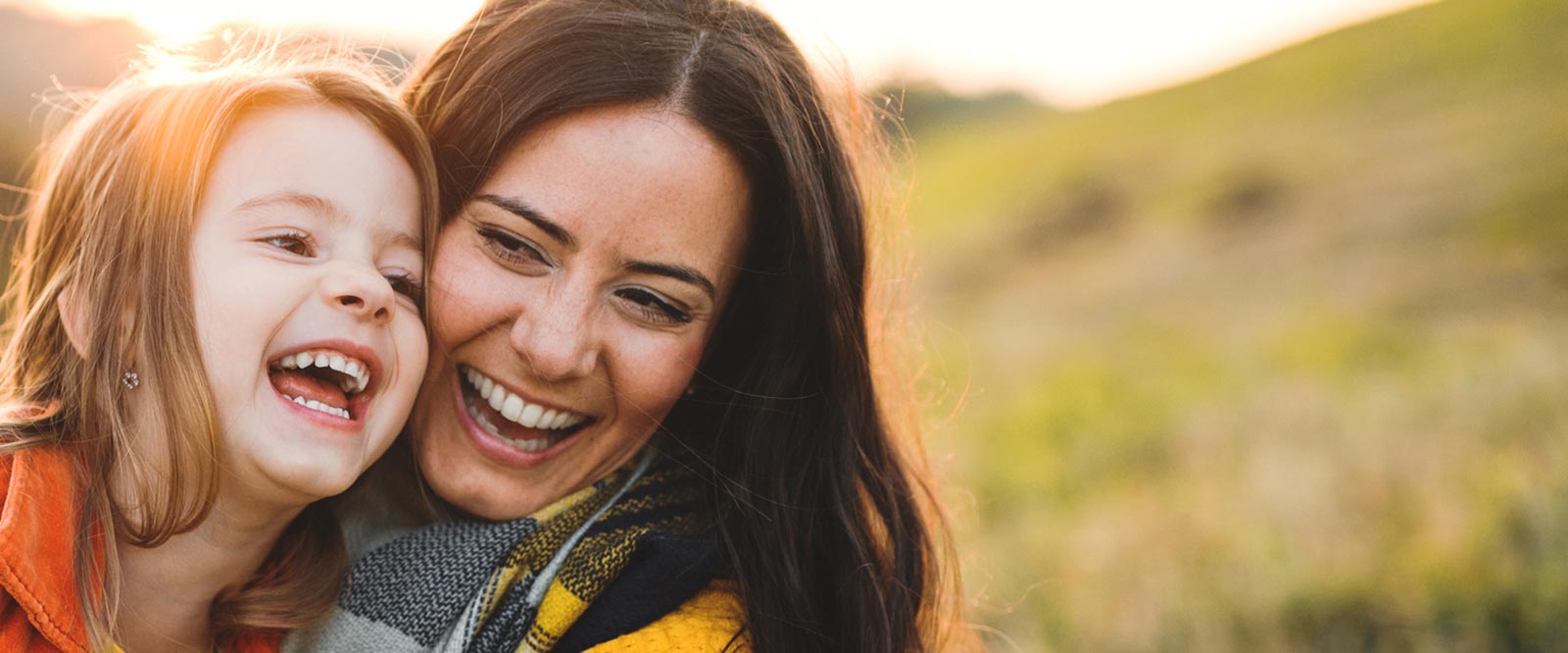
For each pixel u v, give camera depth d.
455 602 1.82
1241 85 33.00
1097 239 20.77
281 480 1.69
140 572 1.73
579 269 1.84
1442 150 18.58
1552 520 4.35
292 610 1.86
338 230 1.78
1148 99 37.41
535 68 1.85
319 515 1.97
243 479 1.70
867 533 2.16
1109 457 6.59
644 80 1.84
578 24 1.87
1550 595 3.86
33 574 1.57
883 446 2.22
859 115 2.36
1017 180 30.06
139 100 1.78
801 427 2.15
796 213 2.03
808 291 2.09
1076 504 5.77
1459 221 14.17
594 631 1.83
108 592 1.67
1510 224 13.38
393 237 1.85
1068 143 34.09
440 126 1.94
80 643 1.62
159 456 1.65
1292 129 24.53
